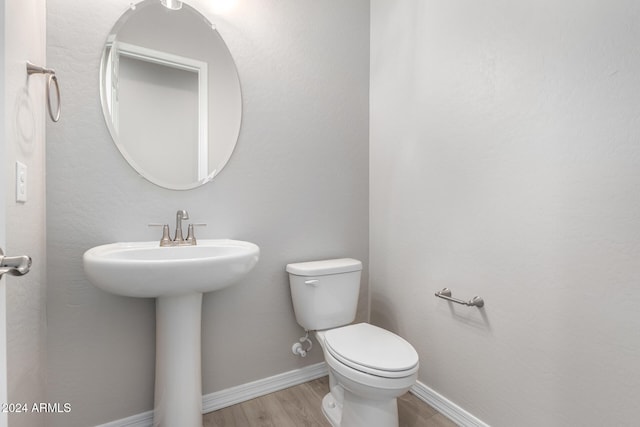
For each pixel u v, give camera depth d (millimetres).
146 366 1362
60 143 1184
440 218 1514
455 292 1439
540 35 1117
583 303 1017
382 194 1896
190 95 1447
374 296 1964
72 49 1204
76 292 1225
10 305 770
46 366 1164
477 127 1338
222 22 1519
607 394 964
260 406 1543
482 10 1312
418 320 1646
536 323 1141
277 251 1672
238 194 1559
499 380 1262
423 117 1603
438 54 1516
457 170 1427
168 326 1212
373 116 1964
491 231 1286
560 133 1065
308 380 1782
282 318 1696
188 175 1439
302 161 1744
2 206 640
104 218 1272
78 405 1234
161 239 1349
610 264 954
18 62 808
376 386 1116
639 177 893
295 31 1713
